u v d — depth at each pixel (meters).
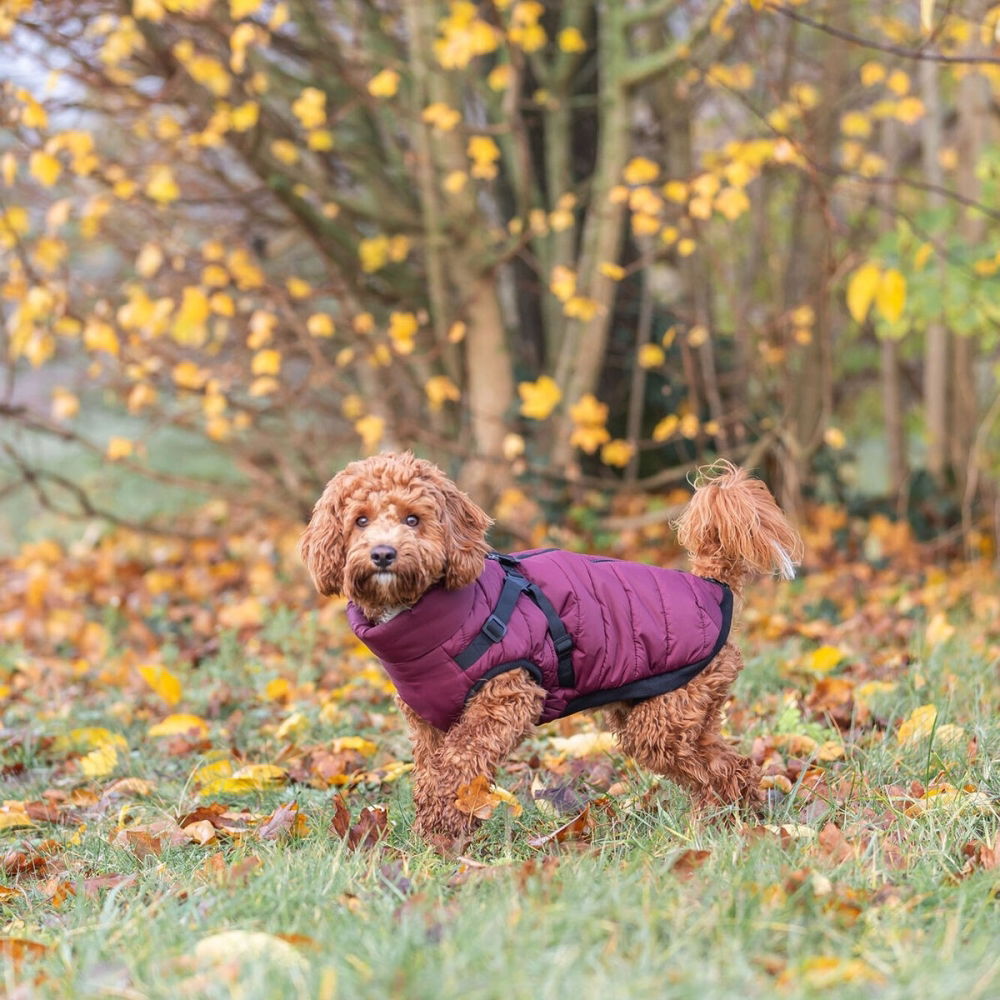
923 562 8.46
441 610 3.57
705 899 2.95
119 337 8.03
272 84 8.61
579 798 4.03
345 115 8.79
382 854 3.61
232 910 3.07
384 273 9.34
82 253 10.12
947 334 9.61
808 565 8.26
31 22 7.13
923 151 10.30
